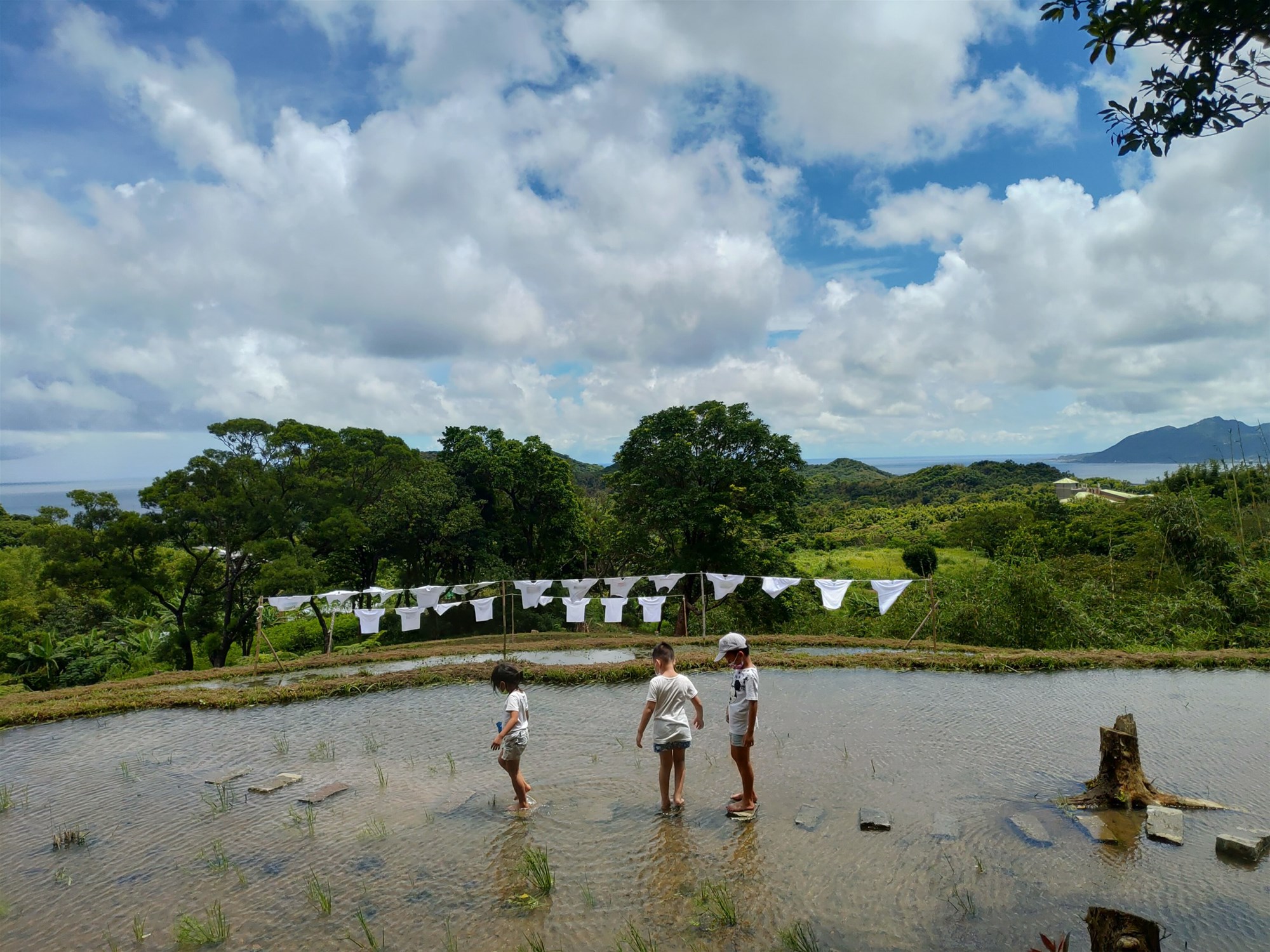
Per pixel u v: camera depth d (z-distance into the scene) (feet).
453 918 18.98
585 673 47.29
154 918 19.52
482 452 110.73
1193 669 49.42
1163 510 77.46
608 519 117.91
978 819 24.34
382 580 117.70
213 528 77.97
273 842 23.77
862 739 33.24
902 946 17.39
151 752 34.76
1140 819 24.13
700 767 29.50
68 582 71.97
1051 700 40.60
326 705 42.86
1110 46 11.85
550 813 25.20
